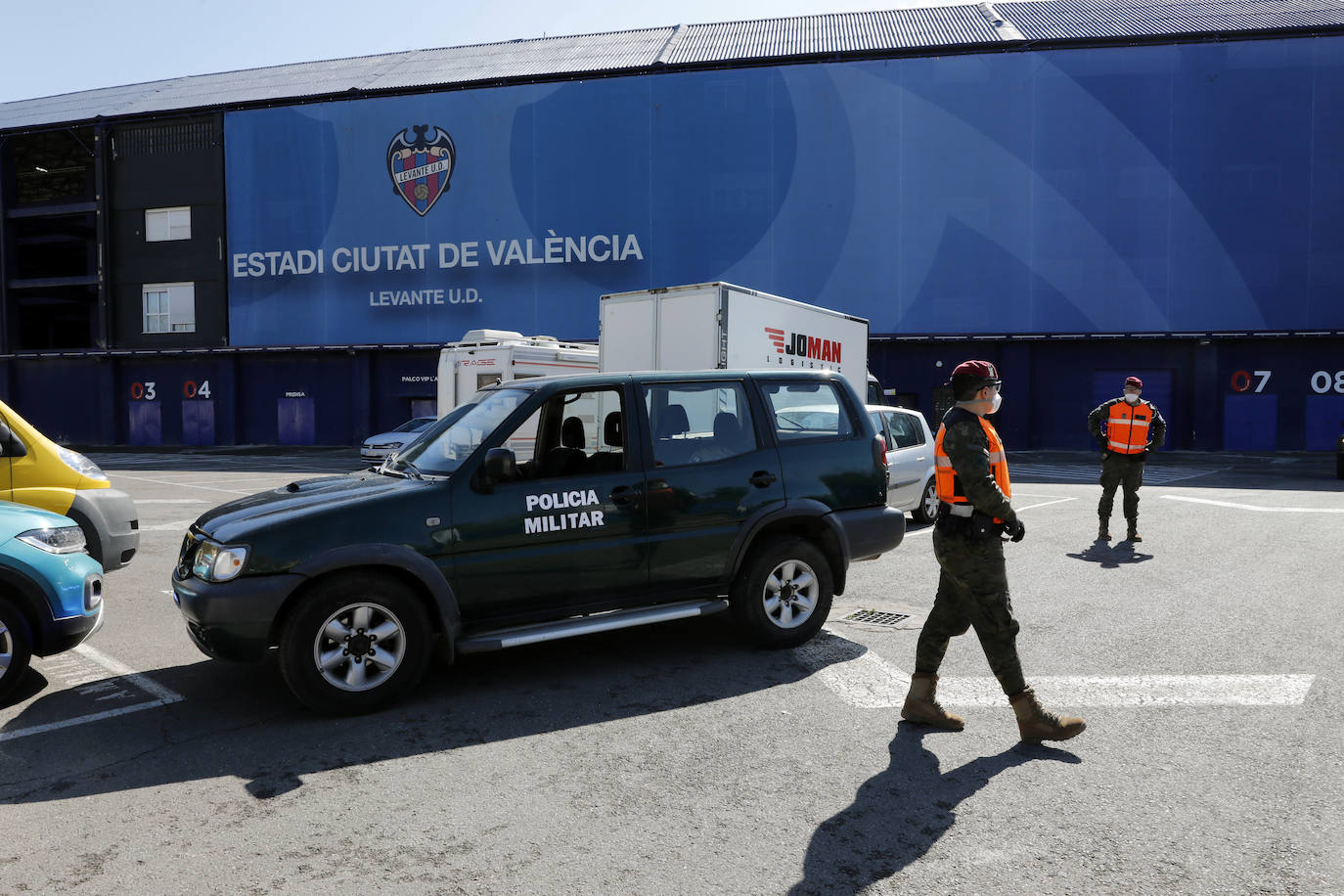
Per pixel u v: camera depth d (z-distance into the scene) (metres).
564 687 4.59
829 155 30.56
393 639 4.30
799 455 5.37
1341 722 3.93
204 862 2.81
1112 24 31.06
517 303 32.81
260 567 4.01
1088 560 8.18
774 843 2.88
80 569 4.64
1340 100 28.59
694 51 33.22
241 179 34.56
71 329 43.50
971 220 29.95
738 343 9.71
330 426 35.12
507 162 32.66
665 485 4.92
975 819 3.04
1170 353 30.22
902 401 31.50
